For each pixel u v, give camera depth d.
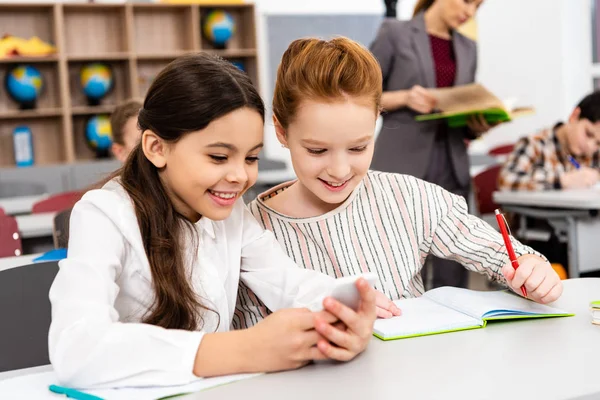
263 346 0.80
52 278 1.17
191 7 5.15
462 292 1.10
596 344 0.86
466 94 2.34
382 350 0.87
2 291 1.12
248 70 5.48
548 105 5.09
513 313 0.97
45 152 5.11
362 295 0.82
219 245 1.05
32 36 4.99
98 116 5.03
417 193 1.28
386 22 2.55
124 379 0.78
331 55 1.03
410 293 1.26
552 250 2.69
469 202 2.73
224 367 0.79
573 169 2.96
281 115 1.10
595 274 2.70
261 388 0.76
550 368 0.78
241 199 1.11
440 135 2.52
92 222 0.92
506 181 2.93
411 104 2.39
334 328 0.81
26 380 0.83
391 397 0.71
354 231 1.25
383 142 2.55
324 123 1.02
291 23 5.62
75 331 0.79
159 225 0.96
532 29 5.16
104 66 5.03
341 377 0.78
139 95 5.26
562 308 1.03
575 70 4.98
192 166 0.89
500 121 2.35
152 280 0.96
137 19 5.27
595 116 2.84
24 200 3.88
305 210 1.26
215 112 0.87
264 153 5.51
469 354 0.84
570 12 4.93
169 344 0.80
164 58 5.32
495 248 1.19
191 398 0.74
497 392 0.71
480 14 5.62
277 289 1.05
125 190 0.97
